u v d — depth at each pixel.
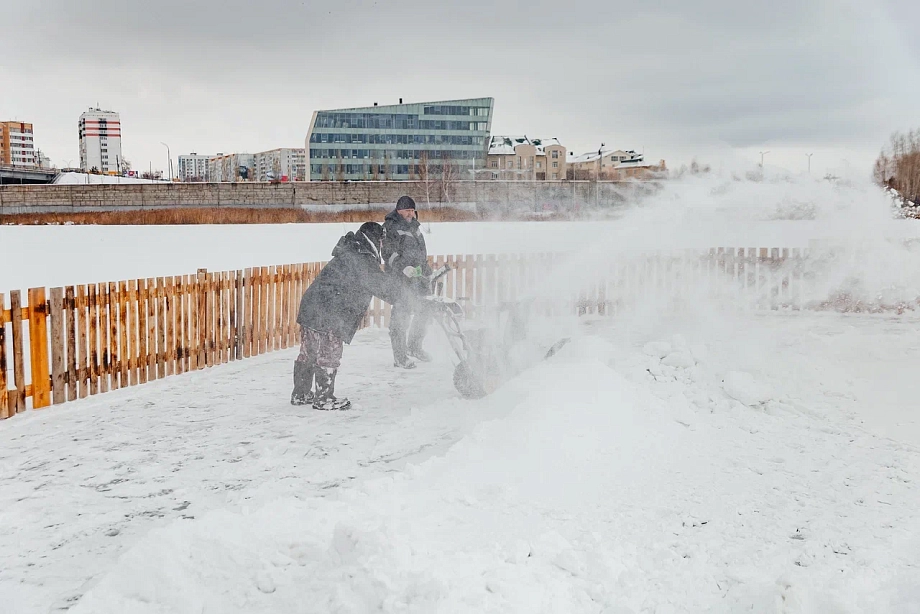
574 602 3.22
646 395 6.43
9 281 16.14
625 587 3.37
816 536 4.02
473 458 4.93
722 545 3.88
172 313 8.34
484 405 6.40
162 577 3.29
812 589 3.20
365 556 3.29
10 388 7.02
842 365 8.50
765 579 3.50
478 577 3.24
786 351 9.27
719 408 6.68
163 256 22.59
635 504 4.42
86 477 5.10
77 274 17.61
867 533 4.07
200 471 5.23
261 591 3.29
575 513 4.21
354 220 66.56
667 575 3.51
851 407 6.82
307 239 30.16
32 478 5.07
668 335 11.09
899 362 8.70
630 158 115.75
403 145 108.06
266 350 9.96
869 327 11.89
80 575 3.71
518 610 3.02
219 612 3.16
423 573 3.14
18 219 62.19
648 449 5.43
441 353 9.82
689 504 4.45
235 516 3.80
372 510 4.05
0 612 3.33
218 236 31.75
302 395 7.07
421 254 8.81
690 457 5.37
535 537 3.68
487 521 3.96
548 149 113.38
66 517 4.42
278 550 3.57
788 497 4.61
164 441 5.93
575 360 6.79
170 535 3.50
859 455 5.49
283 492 4.77
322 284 6.90
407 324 8.86
